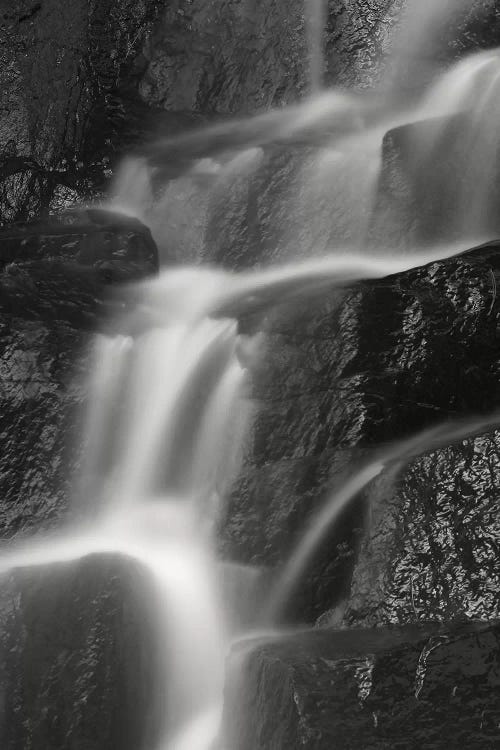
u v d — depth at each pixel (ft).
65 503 33.94
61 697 26.27
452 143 41.63
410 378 30.81
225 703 25.80
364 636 24.56
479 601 24.90
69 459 34.50
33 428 34.53
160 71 58.85
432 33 55.36
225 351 33.78
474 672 22.52
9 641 26.68
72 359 35.53
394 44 55.72
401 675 22.57
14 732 26.13
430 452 27.32
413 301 31.63
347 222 44.19
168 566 29.94
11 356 35.09
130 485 34.40
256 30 58.08
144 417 35.14
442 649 22.82
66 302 38.81
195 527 31.73
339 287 32.58
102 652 26.58
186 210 48.75
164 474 33.91
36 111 55.72
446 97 51.11
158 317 39.04
